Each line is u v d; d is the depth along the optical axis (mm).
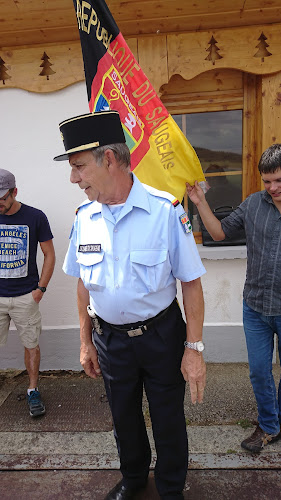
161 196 1662
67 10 2705
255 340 2236
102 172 1552
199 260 1698
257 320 2215
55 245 3287
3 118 3156
